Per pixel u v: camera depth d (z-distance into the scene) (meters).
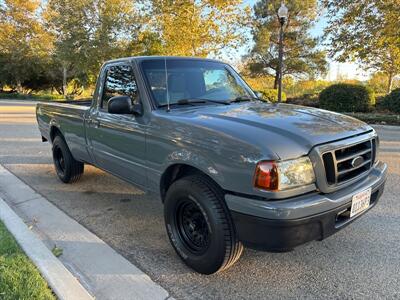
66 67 34.44
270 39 27.47
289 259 3.32
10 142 9.30
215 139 2.74
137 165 3.66
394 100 13.94
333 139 2.73
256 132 2.67
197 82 3.91
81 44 28.11
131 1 27.48
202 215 2.96
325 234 2.65
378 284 2.91
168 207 3.23
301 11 26.27
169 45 20.06
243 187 2.56
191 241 3.15
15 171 6.54
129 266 3.24
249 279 3.02
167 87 3.66
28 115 16.06
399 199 4.74
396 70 17.94
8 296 2.62
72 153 5.30
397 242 3.59
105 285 2.94
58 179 6.01
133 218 4.36
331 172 2.68
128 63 3.83
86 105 5.45
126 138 3.74
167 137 3.15
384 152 7.60
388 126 11.47
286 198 2.49
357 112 14.41
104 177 6.07
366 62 17.38
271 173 2.44
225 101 3.83
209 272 3.00
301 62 27.53
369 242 3.60
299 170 2.52
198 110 3.39
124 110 3.41
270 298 2.77
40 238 3.79
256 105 3.68
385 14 13.57
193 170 3.14
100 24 27.88
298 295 2.80
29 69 36.38
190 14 18.53
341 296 2.77
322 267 3.18
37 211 4.58
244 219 2.58
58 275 2.95
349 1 14.50
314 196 2.58
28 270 2.98
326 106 15.09
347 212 2.81
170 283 2.98
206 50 19.42
